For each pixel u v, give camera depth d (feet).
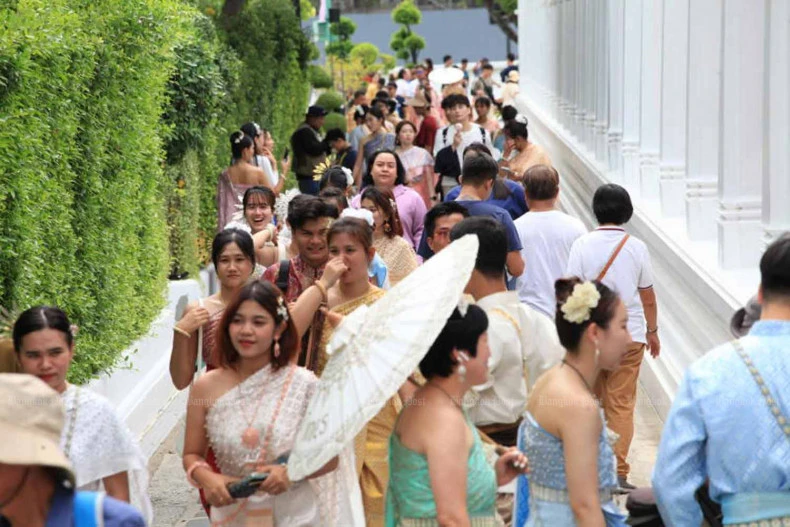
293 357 25.75
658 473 21.36
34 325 23.80
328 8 188.85
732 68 44.73
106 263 44.34
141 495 25.00
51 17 36.04
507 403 28.30
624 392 38.24
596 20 90.74
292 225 34.45
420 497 21.91
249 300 25.07
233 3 99.71
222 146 78.18
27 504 16.88
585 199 94.17
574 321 22.94
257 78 100.94
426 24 501.56
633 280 38.24
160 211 55.93
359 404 22.04
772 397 20.63
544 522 23.07
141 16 46.78
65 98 39.09
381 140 84.74
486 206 40.34
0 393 16.63
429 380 22.40
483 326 22.21
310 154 89.45
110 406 24.62
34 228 35.35
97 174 43.09
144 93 48.24
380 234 41.24
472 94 188.44
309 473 22.68
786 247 20.93
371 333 22.43
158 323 53.42
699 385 21.06
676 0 59.36
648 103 67.97
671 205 60.29
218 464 25.80
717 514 22.00
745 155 44.96
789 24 39.09
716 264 46.34
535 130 155.74
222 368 25.76
